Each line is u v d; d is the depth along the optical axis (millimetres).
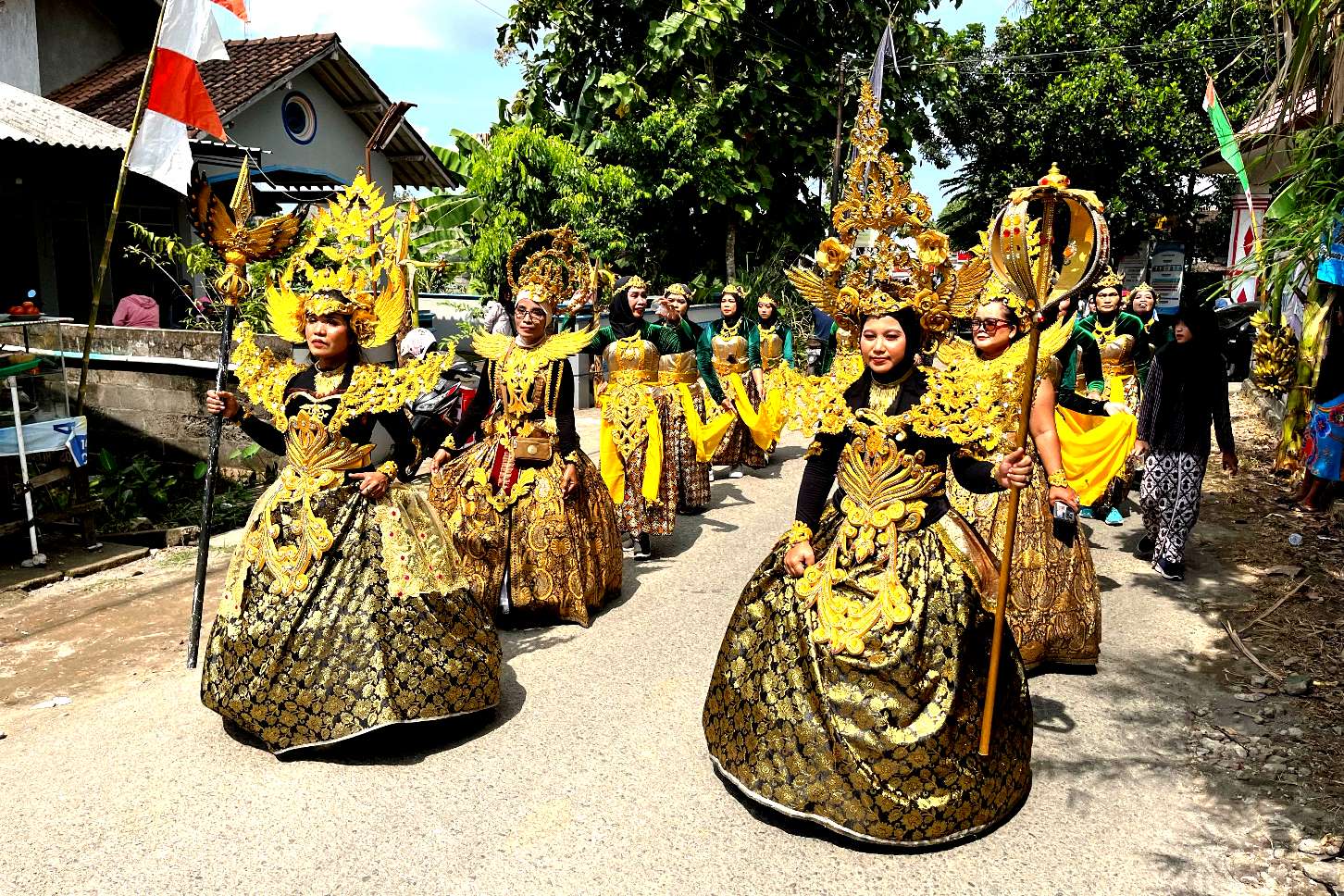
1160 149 20750
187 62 5945
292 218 4773
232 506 8055
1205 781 3875
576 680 4758
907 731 3240
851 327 3521
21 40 13938
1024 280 3143
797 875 3223
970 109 22484
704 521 7949
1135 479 9062
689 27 15812
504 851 3352
